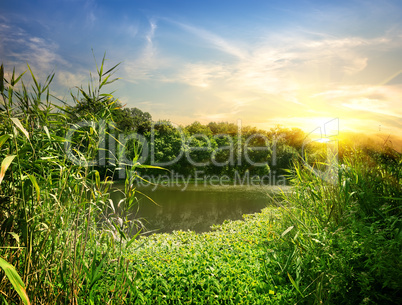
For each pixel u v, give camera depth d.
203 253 4.46
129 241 2.77
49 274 2.40
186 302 3.01
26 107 2.50
